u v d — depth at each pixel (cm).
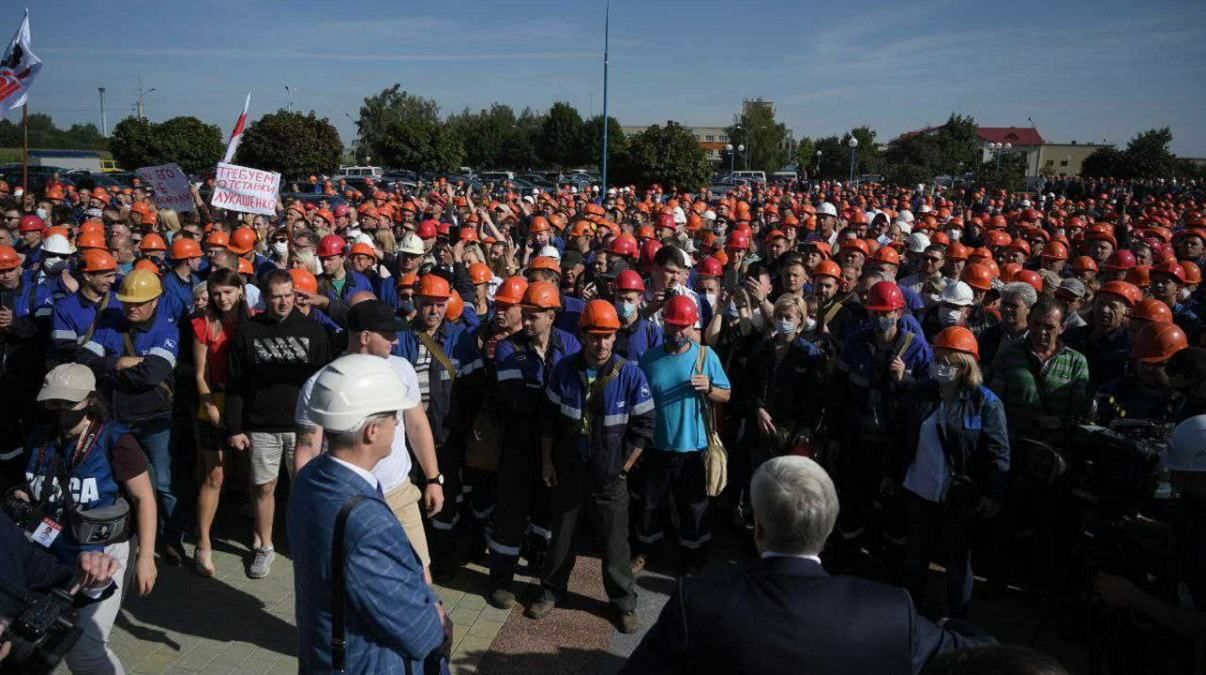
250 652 453
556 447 502
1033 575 534
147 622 478
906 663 215
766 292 659
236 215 1388
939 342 458
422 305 549
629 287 595
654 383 540
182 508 585
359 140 7869
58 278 748
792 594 218
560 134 6556
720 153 9875
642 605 523
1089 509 450
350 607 255
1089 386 534
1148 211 2300
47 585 305
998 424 452
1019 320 590
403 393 277
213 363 532
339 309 639
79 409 347
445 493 557
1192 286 890
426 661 276
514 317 536
